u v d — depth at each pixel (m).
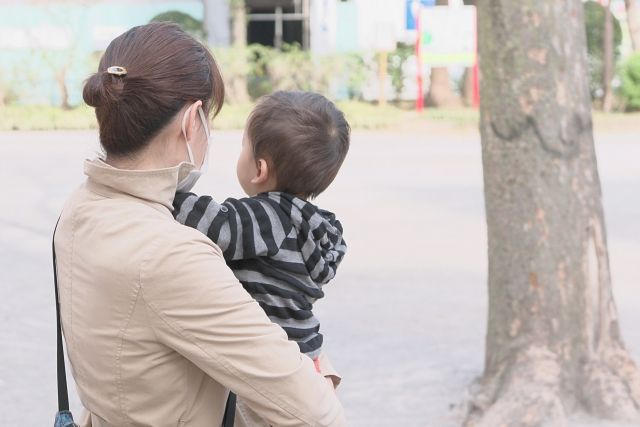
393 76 32.78
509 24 5.50
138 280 1.73
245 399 1.77
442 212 13.54
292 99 2.33
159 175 1.84
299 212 2.14
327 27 33.47
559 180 5.57
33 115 27.53
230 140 23.00
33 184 15.80
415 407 6.16
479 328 7.94
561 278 5.61
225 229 2.00
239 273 2.09
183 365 1.80
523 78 5.52
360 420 5.98
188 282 1.73
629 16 32.97
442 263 10.32
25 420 5.90
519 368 5.63
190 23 32.53
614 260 10.34
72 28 31.19
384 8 33.41
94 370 1.82
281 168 2.29
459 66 33.72
